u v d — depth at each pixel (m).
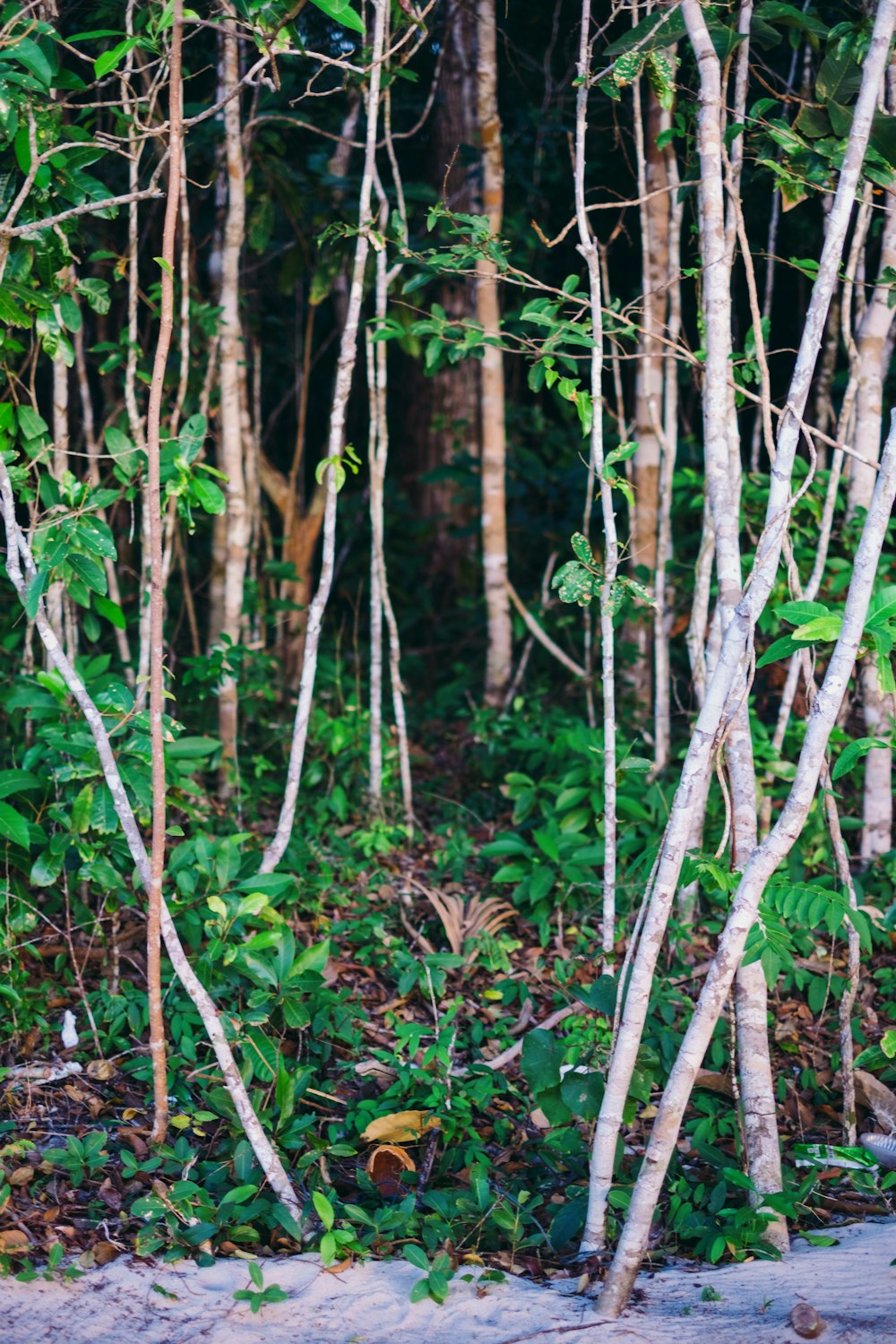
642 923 2.84
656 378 5.85
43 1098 3.14
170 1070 3.24
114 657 5.65
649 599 3.08
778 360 6.77
